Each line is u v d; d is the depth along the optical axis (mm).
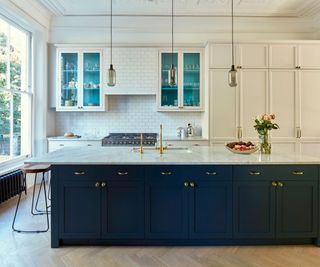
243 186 2596
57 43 5035
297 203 2621
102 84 4988
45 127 4973
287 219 2621
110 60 4973
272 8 4723
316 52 4715
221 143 4715
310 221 2631
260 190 2604
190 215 2602
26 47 4738
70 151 3211
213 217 2607
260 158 2719
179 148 3480
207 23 5125
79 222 2594
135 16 5070
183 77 5039
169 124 5422
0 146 4020
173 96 5090
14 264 2324
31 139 4816
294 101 4715
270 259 2422
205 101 4945
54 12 4918
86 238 2609
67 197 2584
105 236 2596
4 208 3740
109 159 2633
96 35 5137
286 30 5152
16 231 3000
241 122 4695
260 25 5148
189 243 2670
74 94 5098
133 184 2580
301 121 4727
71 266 2297
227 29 5141
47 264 2328
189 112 5414
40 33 4852
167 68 5059
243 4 4566
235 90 4695
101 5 4637
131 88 4992
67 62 5105
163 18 5090
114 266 2297
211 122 4711
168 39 5137
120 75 4984
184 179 2584
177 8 4730
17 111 4480
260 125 3076
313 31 5137
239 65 4676
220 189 2596
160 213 2600
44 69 4926
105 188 2584
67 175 2576
